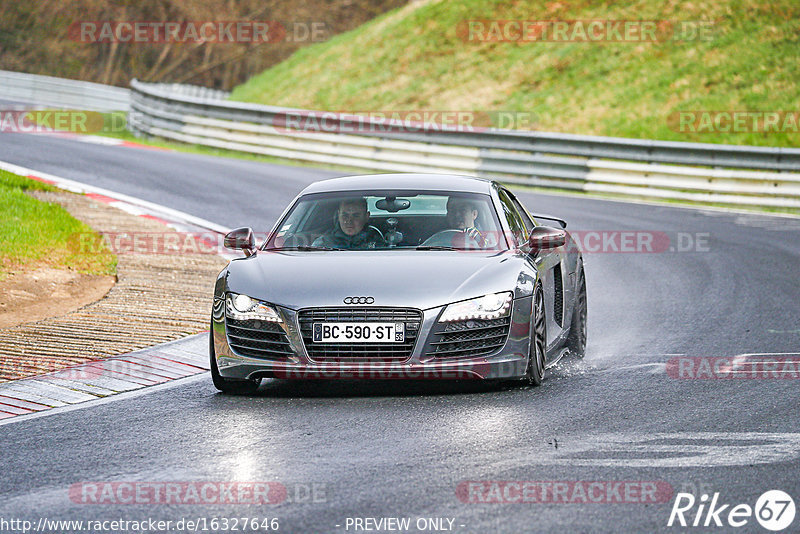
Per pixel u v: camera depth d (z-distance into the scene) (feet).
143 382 87.15
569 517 52.65
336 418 74.49
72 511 54.95
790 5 416.05
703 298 133.49
